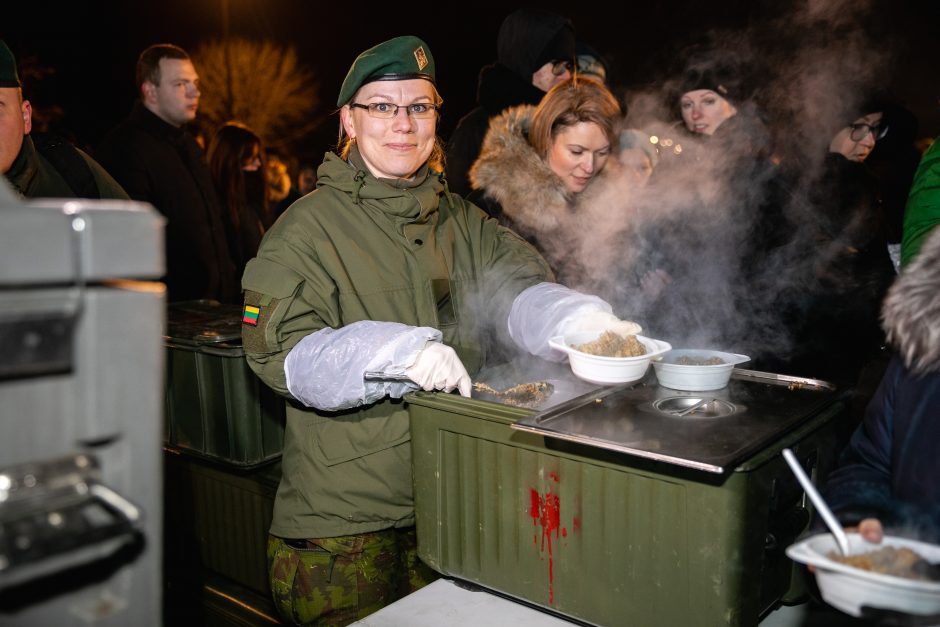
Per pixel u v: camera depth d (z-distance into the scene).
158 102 2.95
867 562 0.90
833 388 1.31
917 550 0.93
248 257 3.77
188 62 2.98
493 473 1.20
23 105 1.97
